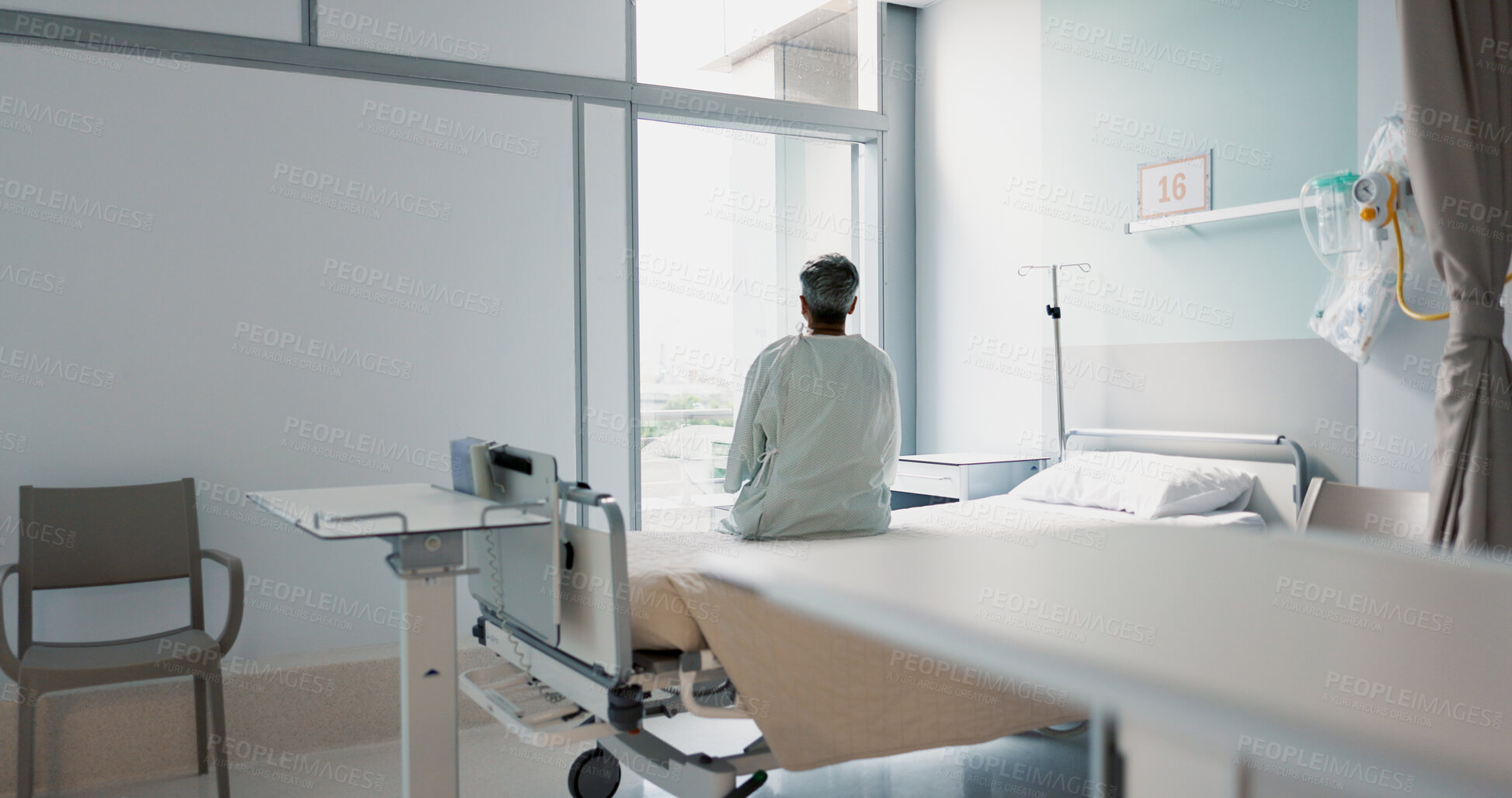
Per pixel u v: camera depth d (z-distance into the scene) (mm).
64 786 3059
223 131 3580
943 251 4992
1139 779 1138
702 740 3566
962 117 4863
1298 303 3414
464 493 2275
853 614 1176
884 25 5043
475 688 2381
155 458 3480
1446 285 2760
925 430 5141
